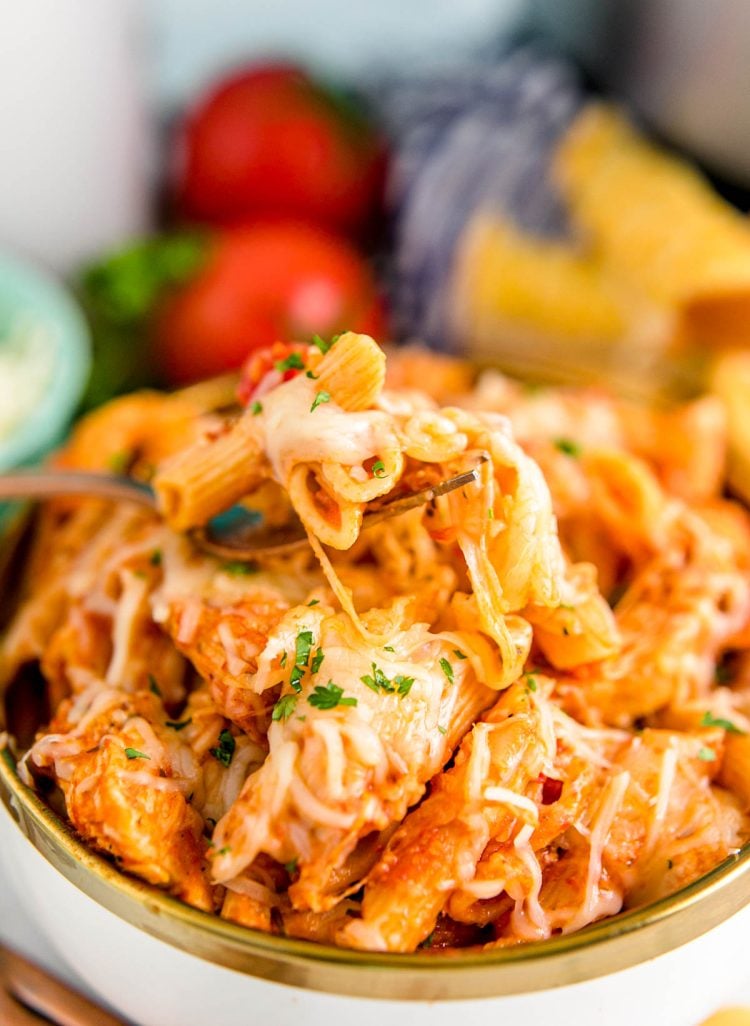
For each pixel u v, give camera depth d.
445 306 0.55
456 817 0.35
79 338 0.54
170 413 0.46
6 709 0.41
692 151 0.57
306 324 0.56
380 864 0.35
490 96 0.59
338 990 0.33
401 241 0.58
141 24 0.58
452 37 0.63
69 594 0.41
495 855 0.36
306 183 0.59
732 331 0.53
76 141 0.56
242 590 0.39
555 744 0.37
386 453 0.35
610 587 0.42
